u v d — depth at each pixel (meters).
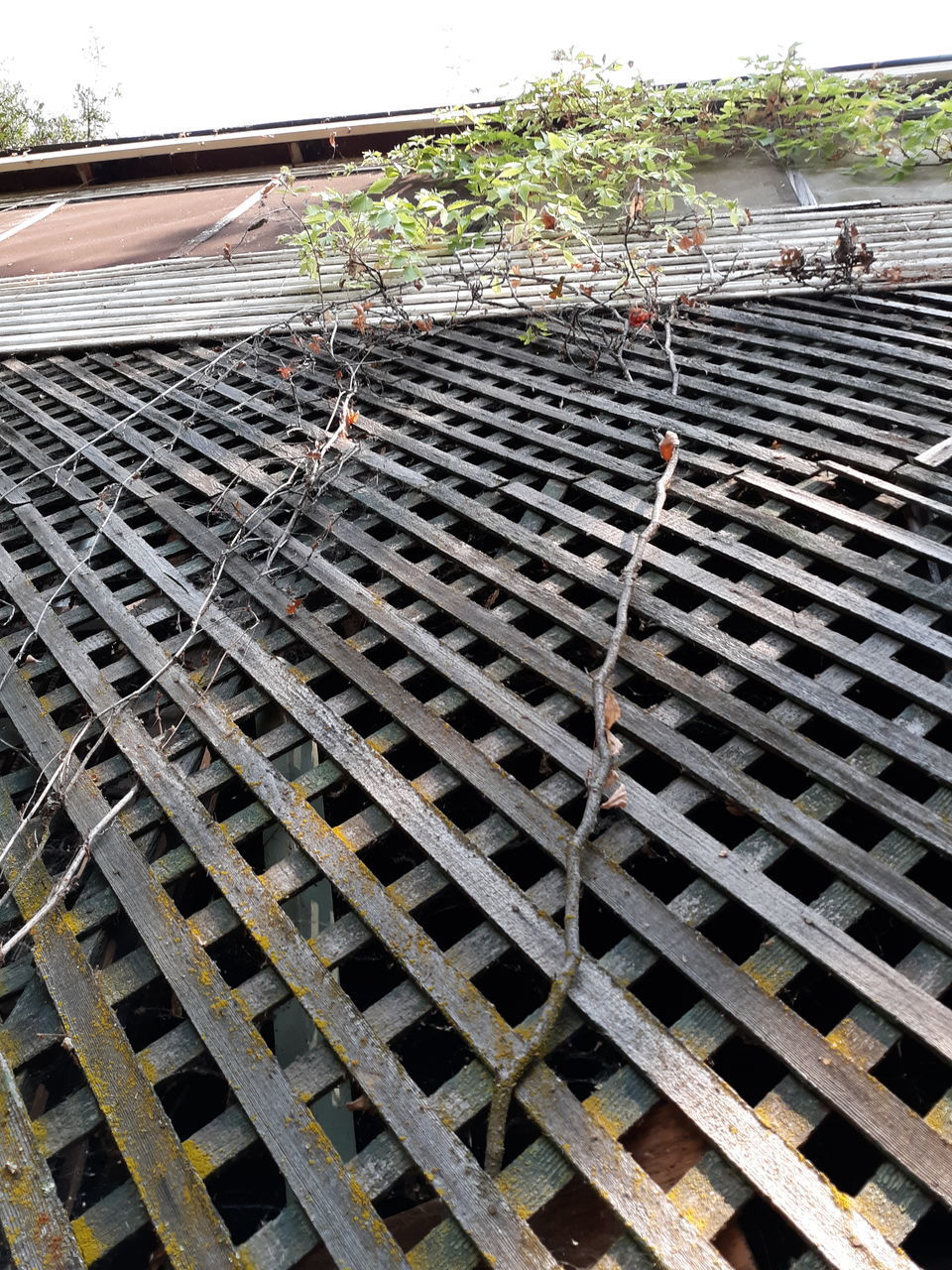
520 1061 1.05
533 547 1.92
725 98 4.22
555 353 2.91
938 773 1.33
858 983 1.10
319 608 1.98
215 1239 0.96
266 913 1.27
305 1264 1.12
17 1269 0.97
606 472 2.19
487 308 3.17
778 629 1.62
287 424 2.59
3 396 3.07
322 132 5.36
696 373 2.67
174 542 2.15
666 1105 1.10
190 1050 1.14
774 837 1.30
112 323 3.46
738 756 1.41
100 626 1.99
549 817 1.34
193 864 1.38
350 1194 0.98
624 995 1.12
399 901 1.26
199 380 2.93
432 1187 0.98
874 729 1.41
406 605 2.01
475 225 4.16
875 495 2.03
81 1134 1.09
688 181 4.32
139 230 4.80
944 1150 0.95
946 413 2.23
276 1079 1.09
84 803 1.49
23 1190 1.03
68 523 2.32
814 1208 0.92
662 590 2.04
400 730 1.53
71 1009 1.20
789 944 1.16
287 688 1.65
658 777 1.87
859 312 2.86
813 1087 1.01
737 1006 1.09
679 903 1.23
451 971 1.17
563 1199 1.13
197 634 1.81
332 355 2.90
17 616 2.02
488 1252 0.92
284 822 1.39
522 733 1.48
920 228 3.38
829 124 4.24
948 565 1.71
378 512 2.11
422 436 2.51
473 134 4.23
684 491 2.04
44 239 4.91
